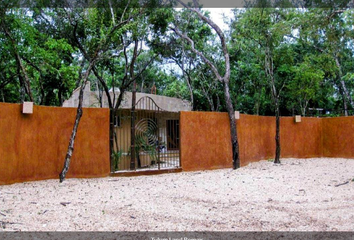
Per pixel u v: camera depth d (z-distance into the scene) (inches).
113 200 210.1
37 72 421.1
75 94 581.9
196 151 367.2
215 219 167.3
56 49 389.1
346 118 501.0
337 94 769.6
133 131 358.9
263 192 241.0
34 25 403.2
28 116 283.4
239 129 407.8
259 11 424.2
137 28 350.3
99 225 156.9
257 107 618.2
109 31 311.3
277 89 595.2
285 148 499.2
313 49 572.7
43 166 291.7
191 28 561.3
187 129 362.3
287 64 524.1
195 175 332.5
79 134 310.3
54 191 241.1
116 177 318.3
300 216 171.9
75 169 306.3
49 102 537.0
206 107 741.3
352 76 545.0
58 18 370.0
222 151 387.9
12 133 272.8
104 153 321.4
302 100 640.4
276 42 446.0
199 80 652.7
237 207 192.5
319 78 539.2
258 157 451.5
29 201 205.0
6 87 486.9
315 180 297.7
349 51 598.9
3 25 315.6
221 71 607.8
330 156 523.8
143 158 415.2
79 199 212.2
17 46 336.2
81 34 376.5
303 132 519.5
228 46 585.0
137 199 213.6
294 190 249.1
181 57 608.7
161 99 641.6
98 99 530.0
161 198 217.0
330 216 171.9
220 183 281.9
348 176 320.5
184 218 169.0
